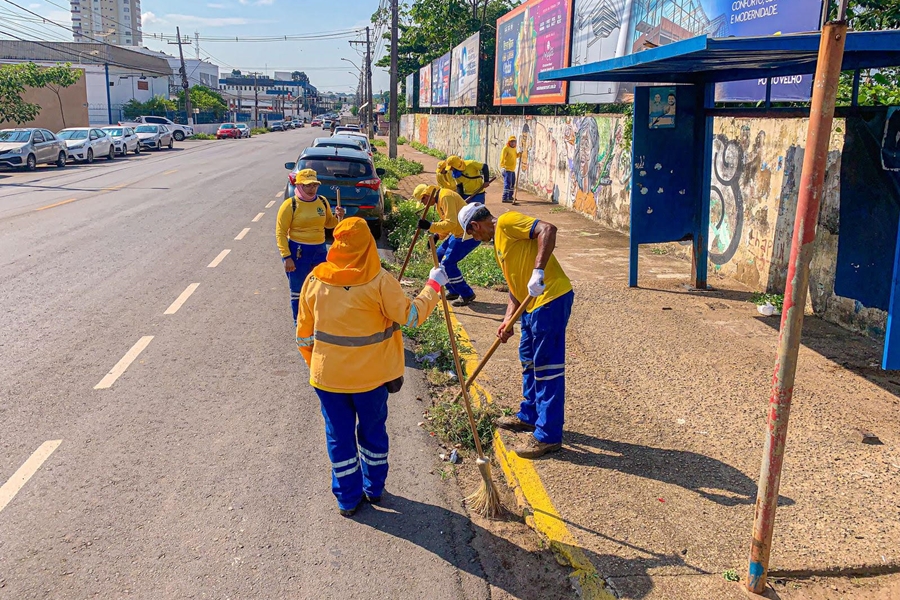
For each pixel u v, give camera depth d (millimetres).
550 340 4531
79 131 31219
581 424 5152
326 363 3816
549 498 4156
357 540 3832
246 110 126438
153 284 9039
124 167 27781
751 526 3904
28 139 26094
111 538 3770
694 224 8961
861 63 6129
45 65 55562
